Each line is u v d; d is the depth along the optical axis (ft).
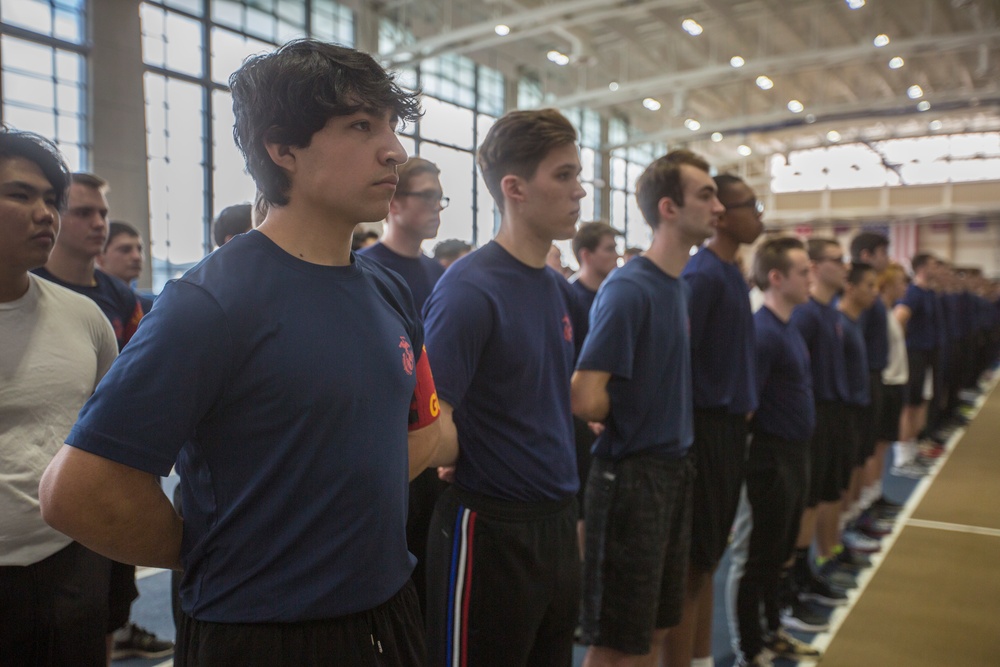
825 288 9.64
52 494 2.45
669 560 5.87
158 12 29.58
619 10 33.58
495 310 4.47
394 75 2.83
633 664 5.59
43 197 4.24
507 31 34.63
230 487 2.64
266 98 2.65
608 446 5.67
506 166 4.71
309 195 2.74
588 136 56.18
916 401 17.52
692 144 69.31
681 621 6.43
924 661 8.28
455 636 4.52
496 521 4.47
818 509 10.73
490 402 4.52
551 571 4.60
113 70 27.81
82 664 4.45
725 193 6.72
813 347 9.53
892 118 51.21
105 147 27.71
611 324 5.42
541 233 4.74
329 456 2.66
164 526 2.70
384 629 2.87
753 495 7.94
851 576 10.68
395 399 2.91
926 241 76.18
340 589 2.71
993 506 14.46
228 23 32.04
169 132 30.22
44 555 4.22
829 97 58.29
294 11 34.65
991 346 33.88
